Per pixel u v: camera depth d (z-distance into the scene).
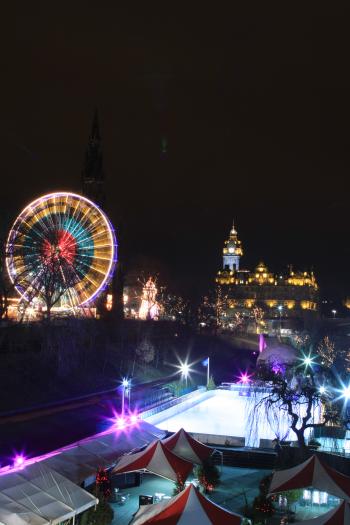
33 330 82.88
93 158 135.00
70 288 90.25
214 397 77.75
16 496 31.56
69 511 31.75
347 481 36.78
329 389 60.41
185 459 41.84
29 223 87.44
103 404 64.44
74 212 90.38
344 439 54.00
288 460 47.78
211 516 29.31
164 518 29.20
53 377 73.94
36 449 47.56
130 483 44.12
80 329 86.88
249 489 44.31
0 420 54.38
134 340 108.00
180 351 125.81
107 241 91.81
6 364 71.75
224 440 54.88
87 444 43.28
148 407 64.50
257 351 138.62
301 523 29.52
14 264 84.62
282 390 50.00
